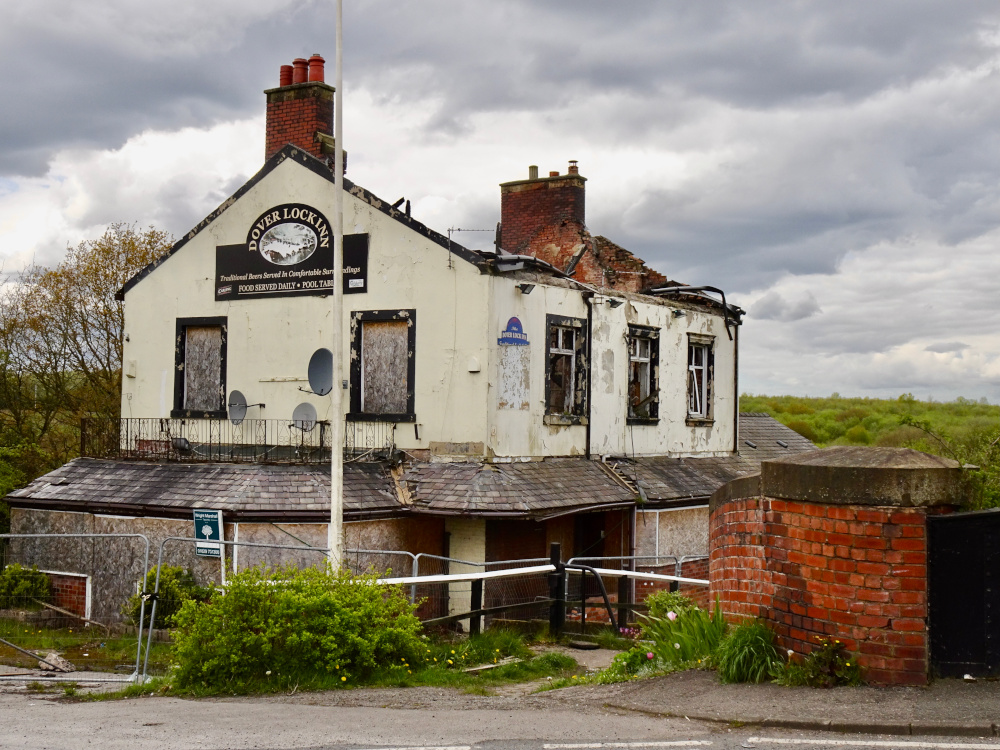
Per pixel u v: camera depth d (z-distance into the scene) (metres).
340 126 14.73
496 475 17.50
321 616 10.30
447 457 18.08
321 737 7.43
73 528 17.91
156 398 21.50
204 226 21.11
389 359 18.98
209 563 16.44
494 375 17.97
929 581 7.68
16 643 14.77
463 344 18.02
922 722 6.77
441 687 10.12
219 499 16.47
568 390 20.33
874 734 6.79
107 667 13.01
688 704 7.82
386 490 17.59
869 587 7.81
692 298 25.09
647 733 7.14
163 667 12.93
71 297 29.23
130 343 21.92
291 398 19.86
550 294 19.55
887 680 7.70
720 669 8.53
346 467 17.69
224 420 20.59
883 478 7.79
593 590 20.38
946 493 7.71
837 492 7.96
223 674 10.16
